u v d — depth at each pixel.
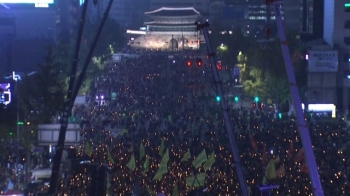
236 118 183.75
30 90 146.62
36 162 125.19
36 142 117.00
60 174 107.62
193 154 130.25
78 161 106.19
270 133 153.62
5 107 135.75
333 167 117.31
